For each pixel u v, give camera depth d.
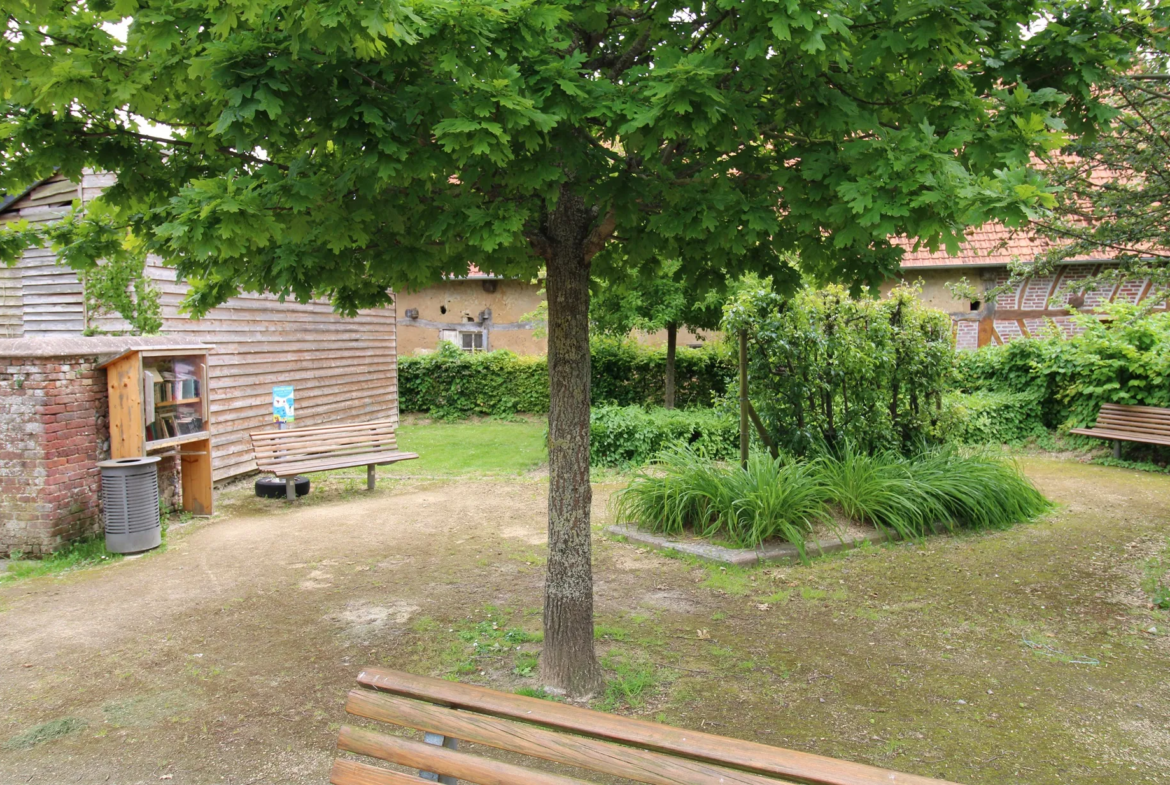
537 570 6.28
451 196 3.13
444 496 9.20
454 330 18.48
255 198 2.60
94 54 2.79
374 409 13.72
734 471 7.12
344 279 3.88
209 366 9.48
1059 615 5.22
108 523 6.76
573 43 3.67
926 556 6.53
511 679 4.27
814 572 6.10
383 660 4.57
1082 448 11.60
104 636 4.99
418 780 2.21
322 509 8.58
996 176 2.64
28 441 6.62
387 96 2.75
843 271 4.04
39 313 9.28
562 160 3.05
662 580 5.93
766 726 3.73
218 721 3.88
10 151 3.45
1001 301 14.19
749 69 2.90
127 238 4.36
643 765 1.96
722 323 8.16
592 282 5.32
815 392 8.48
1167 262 5.68
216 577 6.20
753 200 3.22
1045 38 3.31
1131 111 5.57
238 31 2.67
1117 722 3.79
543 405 16.36
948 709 3.92
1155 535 7.16
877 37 2.85
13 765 3.49
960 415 9.00
